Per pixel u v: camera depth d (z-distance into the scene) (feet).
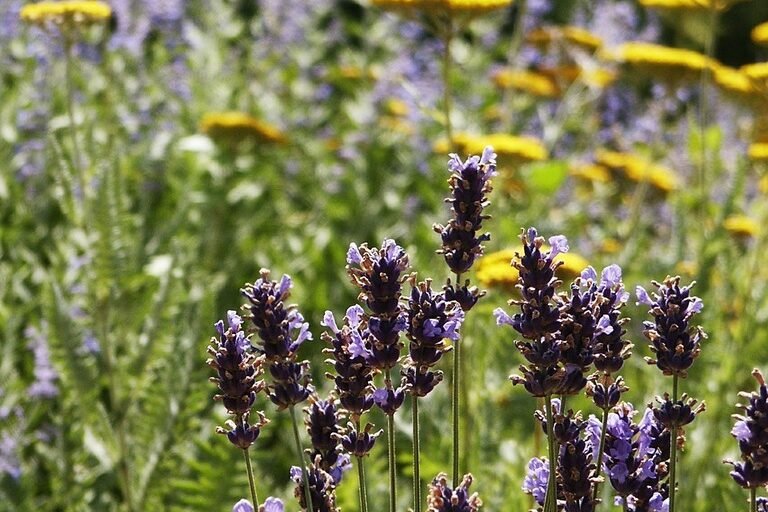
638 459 7.49
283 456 15.75
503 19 31.65
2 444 13.66
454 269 7.93
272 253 22.49
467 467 13.10
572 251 22.66
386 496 12.92
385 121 28.02
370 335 7.30
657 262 20.06
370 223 24.23
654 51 22.25
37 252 20.10
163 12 26.66
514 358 15.61
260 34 31.48
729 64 45.44
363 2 31.89
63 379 13.66
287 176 26.02
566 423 7.50
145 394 13.97
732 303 18.75
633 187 25.62
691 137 22.70
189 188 20.58
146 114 23.99
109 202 14.26
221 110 27.04
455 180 7.89
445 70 16.93
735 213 23.50
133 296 15.99
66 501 14.06
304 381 7.43
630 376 17.25
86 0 15.30
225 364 7.23
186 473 13.85
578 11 32.45
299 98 30.50
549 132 26.25
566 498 7.48
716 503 14.25
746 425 7.13
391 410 7.49
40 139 20.20
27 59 23.16
